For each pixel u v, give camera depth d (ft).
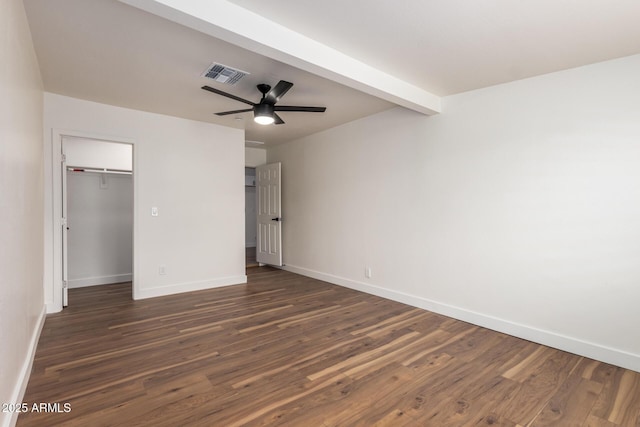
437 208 11.70
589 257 8.45
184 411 5.99
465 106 10.88
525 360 8.20
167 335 9.51
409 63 8.82
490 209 10.30
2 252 4.67
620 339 7.99
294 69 9.25
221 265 15.52
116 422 5.65
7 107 5.03
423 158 12.12
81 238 15.43
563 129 8.87
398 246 13.07
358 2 6.22
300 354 8.36
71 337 9.30
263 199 20.70
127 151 16.20
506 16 6.60
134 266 13.16
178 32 7.30
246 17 6.49
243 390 6.70
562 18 6.63
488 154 10.34
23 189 6.51
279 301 13.07
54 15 6.63
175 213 14.14
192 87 10.59
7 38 5.03
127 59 8.61
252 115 13.82
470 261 10.82
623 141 7.95
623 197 7.95
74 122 11.71
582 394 6.70
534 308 9.40
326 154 16.47
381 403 6.31
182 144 14.25
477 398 6.52
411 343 9.11
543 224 9.23
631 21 6.65
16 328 5.81
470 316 10.79
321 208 16.87
